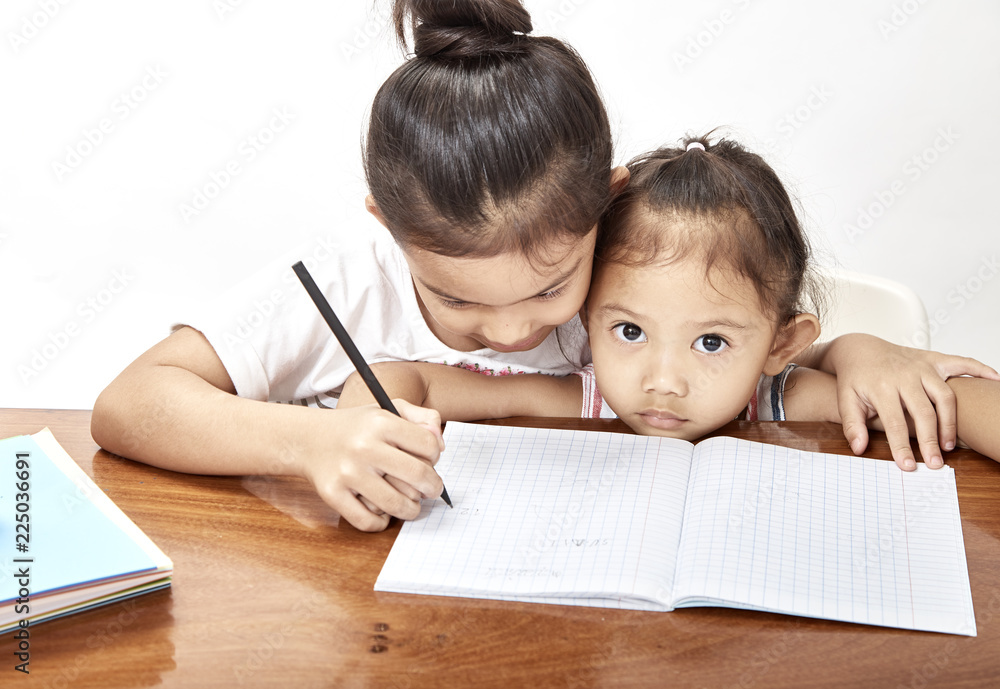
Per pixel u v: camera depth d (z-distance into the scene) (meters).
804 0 1.99
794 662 0.63
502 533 0.76
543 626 0.66
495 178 0.76
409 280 1.08
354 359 0.80
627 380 0.92
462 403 1.01
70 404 2.11
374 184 0.84
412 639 0.65
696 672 0.62
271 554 0.74
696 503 0.79
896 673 0.62
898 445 0.88
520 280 0.80
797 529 0.76
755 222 0.89
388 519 0.78
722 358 0.90
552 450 0.88
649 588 0.69
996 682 0.61
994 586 0.71
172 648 0.64
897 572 0.72
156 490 0.83
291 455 0.80
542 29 1.97
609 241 0.90
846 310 1.27
